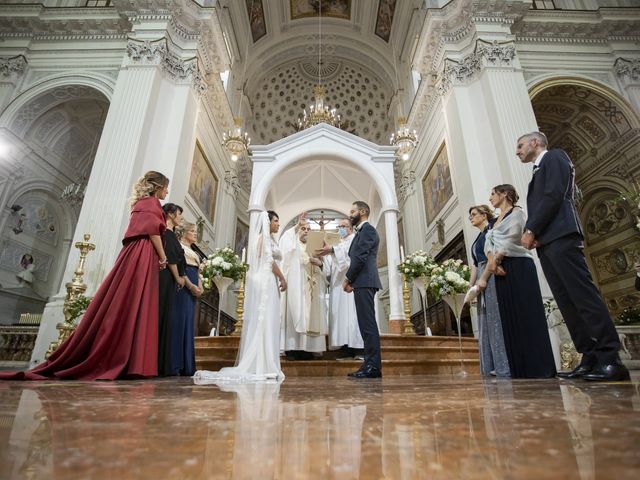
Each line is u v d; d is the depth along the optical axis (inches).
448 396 46.4
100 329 89.7
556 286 89.0
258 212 243.3
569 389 52.4
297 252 155.3
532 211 90.5
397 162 563.8
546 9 371.2
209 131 417.1
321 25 644.7
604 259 411.2
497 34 353.1
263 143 687.7
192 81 344.8
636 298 376.8
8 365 253.4
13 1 363.6
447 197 379.9
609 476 11.7
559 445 17.4
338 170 295.0
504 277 105.4
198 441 20.1
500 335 106.8
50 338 235.9
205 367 171.5
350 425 25.5
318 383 83.5
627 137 366.6
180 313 126.7
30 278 391.9
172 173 306.5
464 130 333.7
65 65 350.6
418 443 19.2
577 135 419.8
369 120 696.4
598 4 401.4
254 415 30.5
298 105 711.7
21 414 29.3
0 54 348.8
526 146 99.5
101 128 413.7
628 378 72.6
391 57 610.2
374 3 584.7
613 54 369.7
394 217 256.4
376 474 13.5
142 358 89.4
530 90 348.2
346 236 164.1
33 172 385.7
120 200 269.3
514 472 12.8
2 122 333.7
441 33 378.0
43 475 12.7
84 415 29.2
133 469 14.0
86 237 203.5
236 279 227.6
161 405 37.0
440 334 373.7
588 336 86.3
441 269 208.4
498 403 37.0
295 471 14.2
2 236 366.9
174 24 351.6
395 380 98.8
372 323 120.0
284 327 155.9
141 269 96.5
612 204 398.3
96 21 354.9
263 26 609.9
